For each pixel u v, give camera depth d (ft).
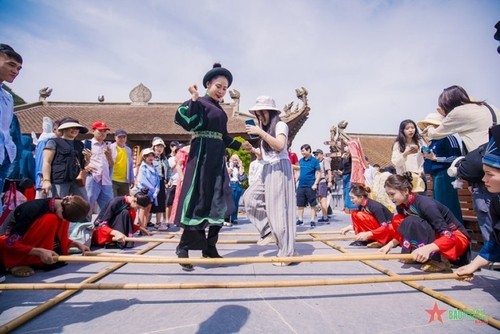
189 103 10.71
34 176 13.67
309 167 23.79
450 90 11.18
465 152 11.23
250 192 12.83
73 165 13.58
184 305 7.13
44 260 9.02
